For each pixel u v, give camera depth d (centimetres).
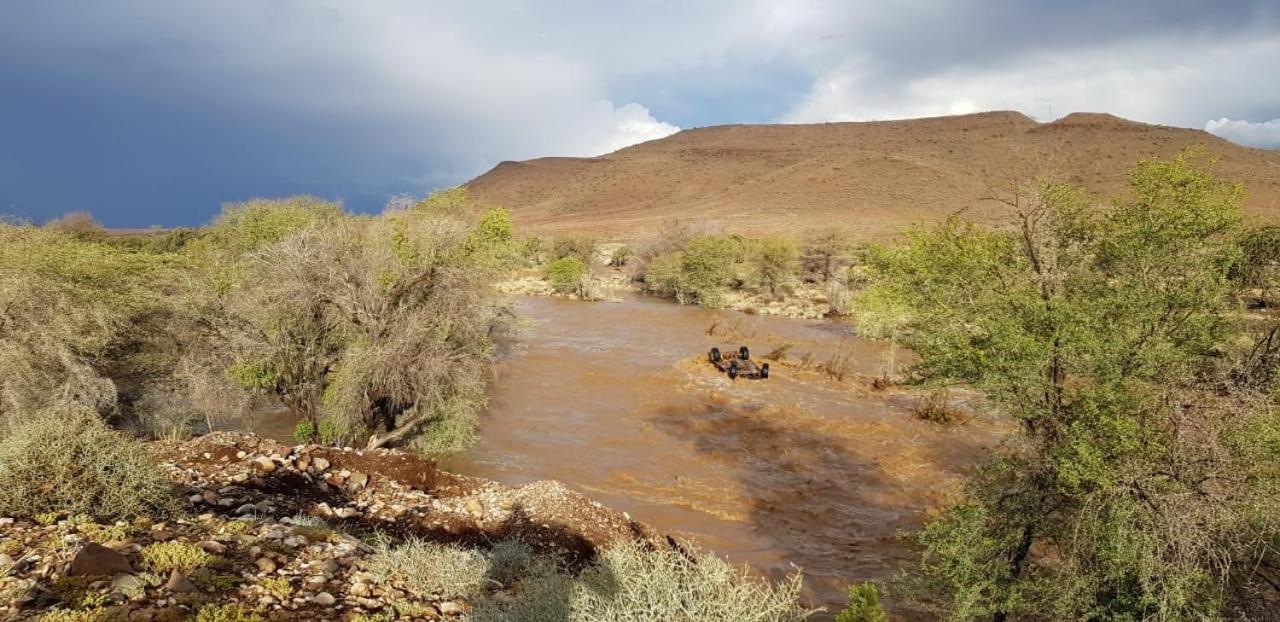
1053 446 792
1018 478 855
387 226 1858
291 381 1753
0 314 1429
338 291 1714
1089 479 717
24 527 582
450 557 728
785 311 4581
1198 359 809
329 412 1681
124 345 1708
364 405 1653
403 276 1755
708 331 3741
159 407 1727
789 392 2538
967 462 1844
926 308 973
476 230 2050
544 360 2994
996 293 897
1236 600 738
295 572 606
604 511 1191
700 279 4944
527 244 7231
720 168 18512
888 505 1567
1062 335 777
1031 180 953
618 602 596
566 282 5338
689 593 604
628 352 3197
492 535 1024
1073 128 14362
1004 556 862
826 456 1886
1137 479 692
